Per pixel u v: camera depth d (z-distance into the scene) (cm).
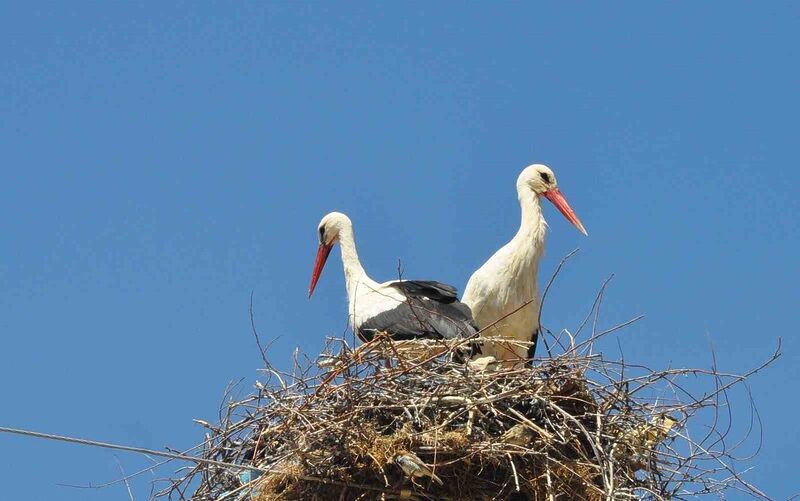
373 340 1481
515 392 1420
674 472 1429
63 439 1235
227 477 1466
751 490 1415
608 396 1445
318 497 1412
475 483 1403
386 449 1382
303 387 1450
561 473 1402
